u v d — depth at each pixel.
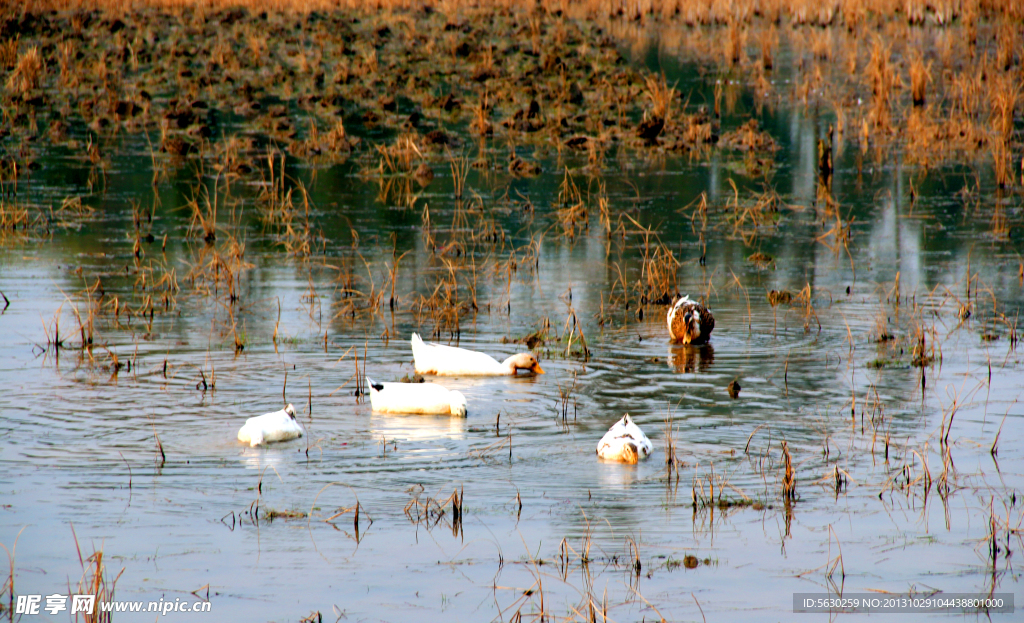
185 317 16.88
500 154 31.77
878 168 30.00
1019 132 34.09
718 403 12.97
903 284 19.19
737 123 36.12
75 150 31.58
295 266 20.52
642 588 8.39
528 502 10.02
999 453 11.23
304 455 11.19
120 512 9.66
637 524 9.55
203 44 47.38
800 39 53.91
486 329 16.53
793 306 17.84
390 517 9.67
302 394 13.24
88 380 13.56
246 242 22.38
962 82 37.94
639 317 17.30
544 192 27.12
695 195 26.88
